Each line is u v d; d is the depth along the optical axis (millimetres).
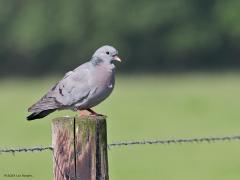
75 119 7715
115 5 77438
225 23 76875
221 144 29344
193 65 79500
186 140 9555
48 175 20000
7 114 42344
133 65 79250
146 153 27484
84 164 7711
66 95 9625
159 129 33594
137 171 23484
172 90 55844
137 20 77250
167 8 77000
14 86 67062
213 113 40312
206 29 77438
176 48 77688
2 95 56469
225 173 22547
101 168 7727
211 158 25938
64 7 78500
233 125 34219
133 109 43375
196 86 59344
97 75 9648
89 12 78188
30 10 79562
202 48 77875
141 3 77375
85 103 9688
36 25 79062
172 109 43188
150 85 62344
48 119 37531
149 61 79312
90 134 7699
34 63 81625
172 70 79500
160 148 28578
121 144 9188
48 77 78438
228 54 79125
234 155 26453
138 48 78688
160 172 23141
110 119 38250
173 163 24984
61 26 78500
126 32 77812
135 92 54969
